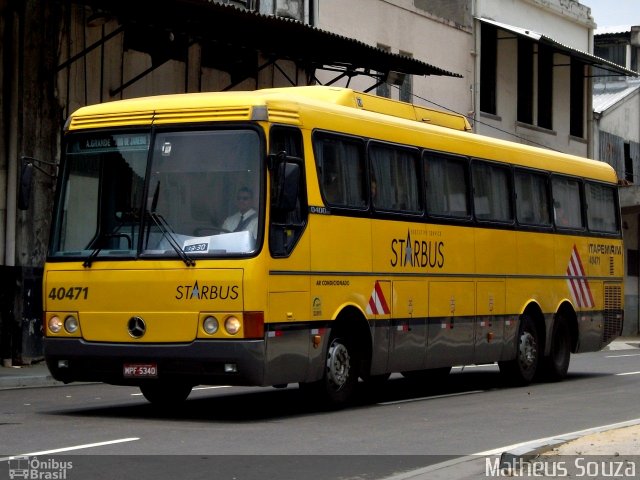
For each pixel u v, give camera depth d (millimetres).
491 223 17922
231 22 21359
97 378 13164
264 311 12625
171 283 12711
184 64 24484
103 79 22328
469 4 36625
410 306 15648
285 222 13094
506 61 38781
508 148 18719
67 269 13266
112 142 13391
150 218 12969
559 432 12391
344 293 14156
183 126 13094
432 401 16031
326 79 29625
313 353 13562
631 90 48000
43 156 21219
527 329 19000
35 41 21016
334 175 14156
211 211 12812
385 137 15352
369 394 17234
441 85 35125
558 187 20328
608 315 21844
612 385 19281
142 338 12805
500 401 16078
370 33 31781
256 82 26750
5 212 21000
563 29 42562
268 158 12797
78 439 11281
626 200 41844
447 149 16891
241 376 12523
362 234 14586
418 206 16031
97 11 21641
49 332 13367
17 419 13109
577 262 20703
